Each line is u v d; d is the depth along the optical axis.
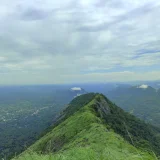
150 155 10.62
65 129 60.22
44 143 60.53
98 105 86.50
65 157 10.22
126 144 28.48
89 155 10.12
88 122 58.16
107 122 72.56
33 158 10.92
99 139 34.06
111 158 9.78
